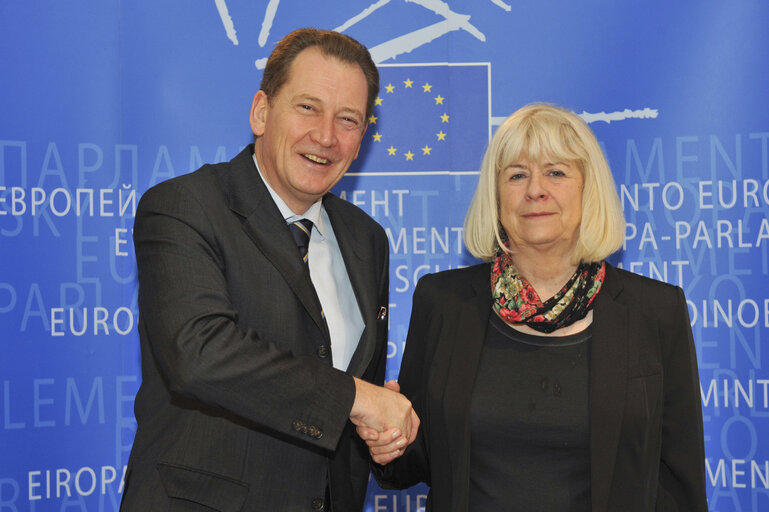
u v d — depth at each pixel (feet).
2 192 8.55
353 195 9.21
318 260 6.02
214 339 4.66
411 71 9.19
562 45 9.13
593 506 5.29
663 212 9.02
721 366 8.93
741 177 8.93
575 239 5.94
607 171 5.85
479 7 9.18
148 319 5.00
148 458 5.27
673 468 5.79
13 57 8.60
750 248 8.91
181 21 8.96
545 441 5.58
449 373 5.92
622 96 9.07
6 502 8.53
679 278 9.00
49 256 8.68
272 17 9.07
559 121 5.83
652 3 9.05
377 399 4.99
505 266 6.10
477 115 9.21
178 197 5.29
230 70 9.04
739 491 8.89
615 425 5.44
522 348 5.92
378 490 9.34
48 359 8.66
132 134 8.89
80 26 8.77
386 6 9.16
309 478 5.39
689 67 9.01
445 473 5.78
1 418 8.52
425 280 6.70
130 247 8.89
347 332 5.85
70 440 8.71
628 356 5.67
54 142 8.70
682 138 9.01
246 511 5.09
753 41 8.93
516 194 5.84
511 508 5.53
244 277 5.25
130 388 8.86
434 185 9.24
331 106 5.46
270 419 4.67
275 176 5.66
